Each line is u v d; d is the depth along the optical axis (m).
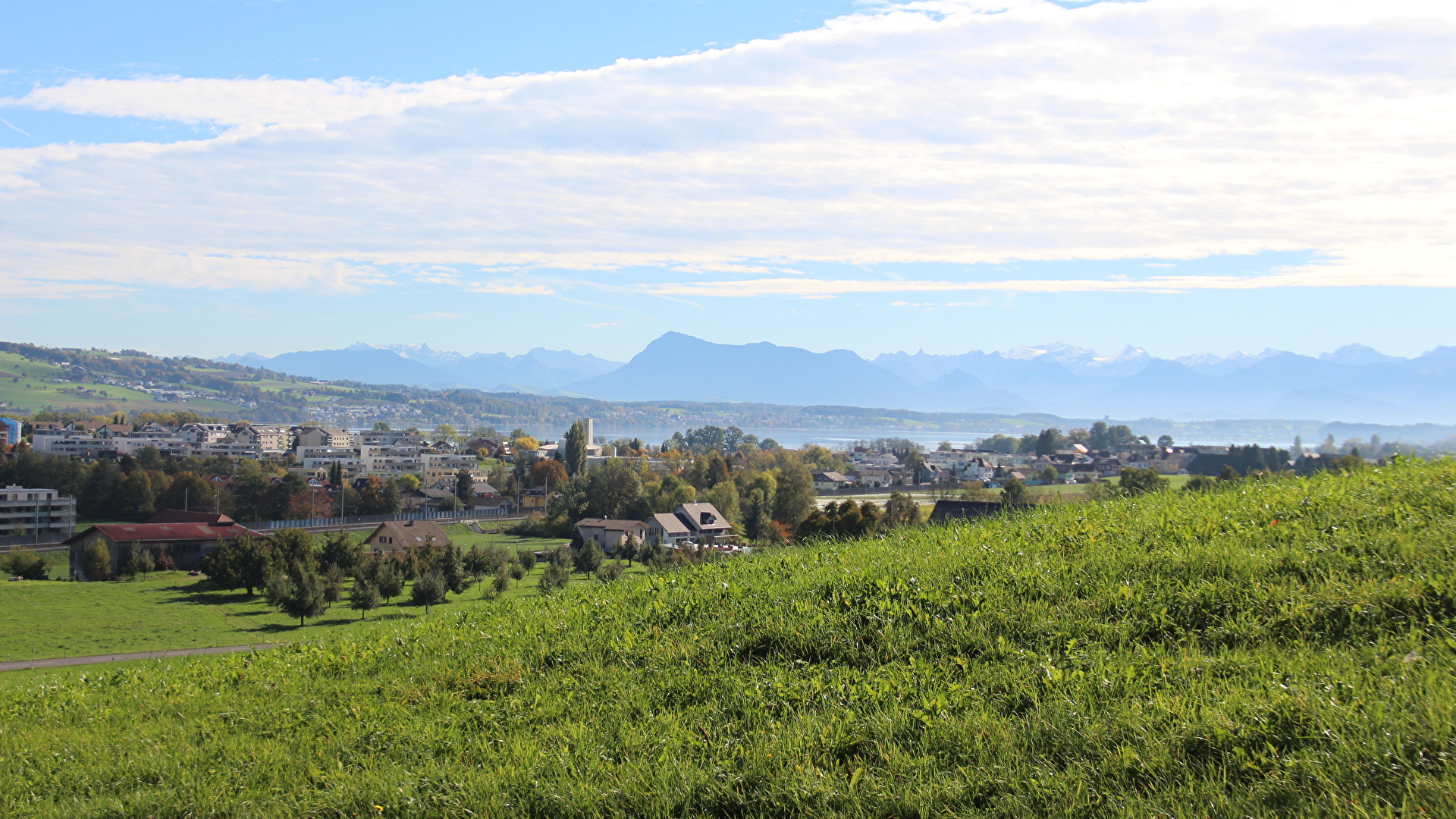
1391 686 5.75
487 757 7.06
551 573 51.97
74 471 113.81
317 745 7.91
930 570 9.56
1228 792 5.13
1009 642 7.49
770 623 8.75
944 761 5.93
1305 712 5.59
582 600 12.05
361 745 7.76
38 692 12.32
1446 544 7.87
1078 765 5.59
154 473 119.06
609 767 6.50
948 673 7.18
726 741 6.65
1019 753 5.84
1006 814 5.30
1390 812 4.61
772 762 6.21
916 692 6.93
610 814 5.98
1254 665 6.41
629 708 7.61
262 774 7.39
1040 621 7.73
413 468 177.38
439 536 89.44
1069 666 6.91
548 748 7.02
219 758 7.94
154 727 9.19
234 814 6.72
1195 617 7.44
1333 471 12.73
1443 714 5.29
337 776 7.11
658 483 114.69
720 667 8.16
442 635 11.57
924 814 5.39
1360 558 7.95
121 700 10.92
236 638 44.69
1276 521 9.63
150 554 73.38
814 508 98.56
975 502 65.31
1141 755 5.54
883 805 5.54
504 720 7.82
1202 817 4.89
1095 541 9.82
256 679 10.88
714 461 131.25
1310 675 6.11
